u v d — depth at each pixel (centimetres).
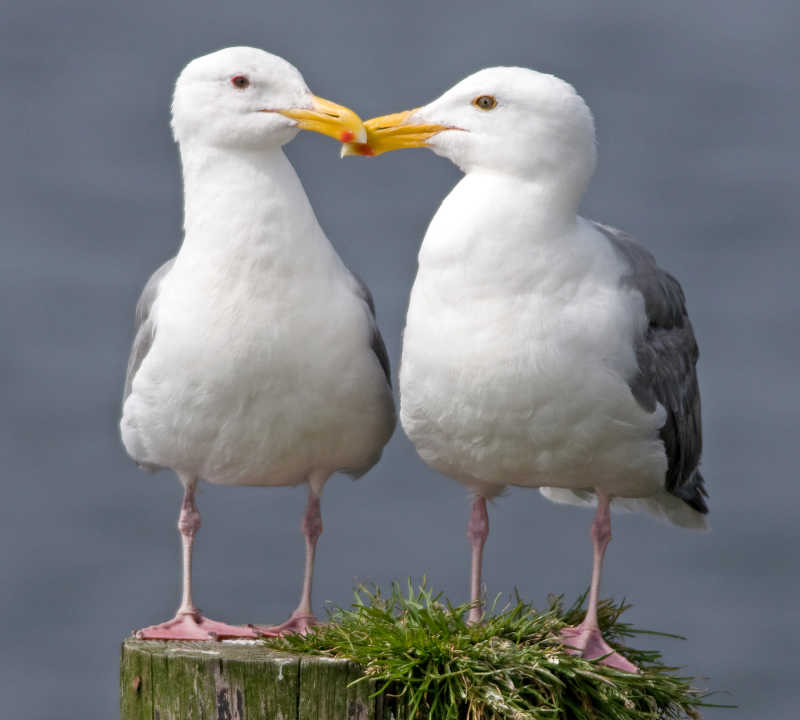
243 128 1187
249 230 1183
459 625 1084
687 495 1331
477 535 1255
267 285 1180
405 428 1196
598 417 1143
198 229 1198
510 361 1120
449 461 1199
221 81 1191
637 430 1165
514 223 1123
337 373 1197
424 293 1146
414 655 1055
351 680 1034
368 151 1186
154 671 1060
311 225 1205
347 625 1109
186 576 1250
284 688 1034
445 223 1142
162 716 1058
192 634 1191
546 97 1126
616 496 1239
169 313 1193
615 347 1137
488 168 1145
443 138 1155
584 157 1137
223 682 1041
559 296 1126
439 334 1134
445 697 1048
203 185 1202
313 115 1183
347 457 1245
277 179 1198
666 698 1121
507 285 1120
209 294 1181
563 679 1078
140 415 1216
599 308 1135
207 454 1220
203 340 1177
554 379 1123
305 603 1249
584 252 1139
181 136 1214
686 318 1267
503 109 1134
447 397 1141
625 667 1138
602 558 1214
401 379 1178
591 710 1075
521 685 1063
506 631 1106
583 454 1162
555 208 1131
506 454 1165
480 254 1123
